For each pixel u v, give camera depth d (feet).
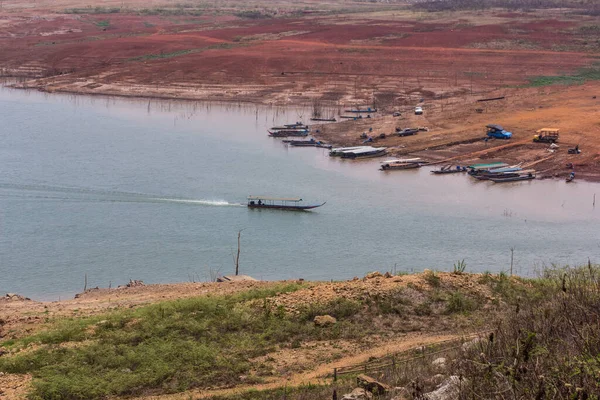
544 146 463.42
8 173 392.68
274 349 133.90
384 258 278.87
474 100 603.67
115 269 262.67
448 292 156.76
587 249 292.61
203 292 180.04
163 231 307.58
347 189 380.58
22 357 129.80
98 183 378.94
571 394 59.57
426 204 355.36
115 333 141.08
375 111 583.17
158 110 594.24
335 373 115.85
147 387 120.67
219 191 371.15
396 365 115.75
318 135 506.48
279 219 327.47
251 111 592.60
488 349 77.00
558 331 79.82
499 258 279.90
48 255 276.41
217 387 119.96
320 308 149.07
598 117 524.52
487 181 399.24
